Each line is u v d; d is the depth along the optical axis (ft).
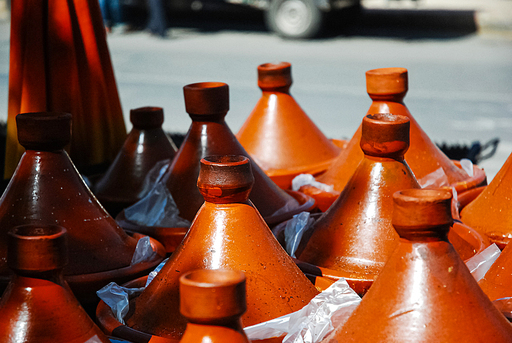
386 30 37.93
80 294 3.93
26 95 6.06
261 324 3.24
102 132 6.75
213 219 3.42
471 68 28.25
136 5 39.40
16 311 2.90
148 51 32.71
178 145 9.33
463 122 20.31
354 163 5.52
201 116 4.94
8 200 4.10
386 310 2.85
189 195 4.90
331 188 5.59
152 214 5.02
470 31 37.27
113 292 3.79
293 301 3.41
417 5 42.88
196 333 2.43
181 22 41.39
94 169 6.71
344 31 37.68
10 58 6.08
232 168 3.34
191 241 3.47
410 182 4.17
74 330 2.96
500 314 2.91
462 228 4.67
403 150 4.16
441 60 29.99
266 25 40.09
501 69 27.96
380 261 4.02
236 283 2.40
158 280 3.55
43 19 6.06
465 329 2.75
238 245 3.36
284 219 4.91
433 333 2.74
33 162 4.10
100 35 6.54
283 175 6.13
